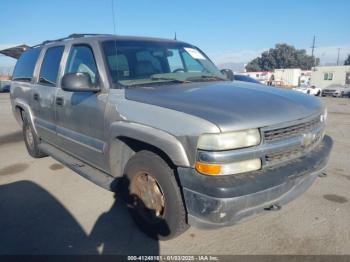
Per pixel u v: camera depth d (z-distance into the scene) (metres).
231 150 2.33
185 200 2.48
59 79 4.10
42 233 3.16
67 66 3.99
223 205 2.28
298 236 3.06
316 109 3.06
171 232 2.77
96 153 3.47
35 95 4.74
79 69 3.73
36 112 4.85
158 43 4.02
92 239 3.05
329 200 3.83
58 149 4.71
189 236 3.07
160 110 2.63
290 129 2.64
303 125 2.77
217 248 2.89
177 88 3.13
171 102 2.67
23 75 5.45
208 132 2.30
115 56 3.45
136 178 3.03
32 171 4.98
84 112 3.50
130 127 2.81
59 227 3.27
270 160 2.53
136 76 3.41
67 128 3.98
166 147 2.52
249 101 2.72
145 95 2.89
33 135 5.21
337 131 8.55
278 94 3.10
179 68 3.93
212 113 2.42
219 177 2.34
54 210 3.65
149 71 3.55
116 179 3.32
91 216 3.49
